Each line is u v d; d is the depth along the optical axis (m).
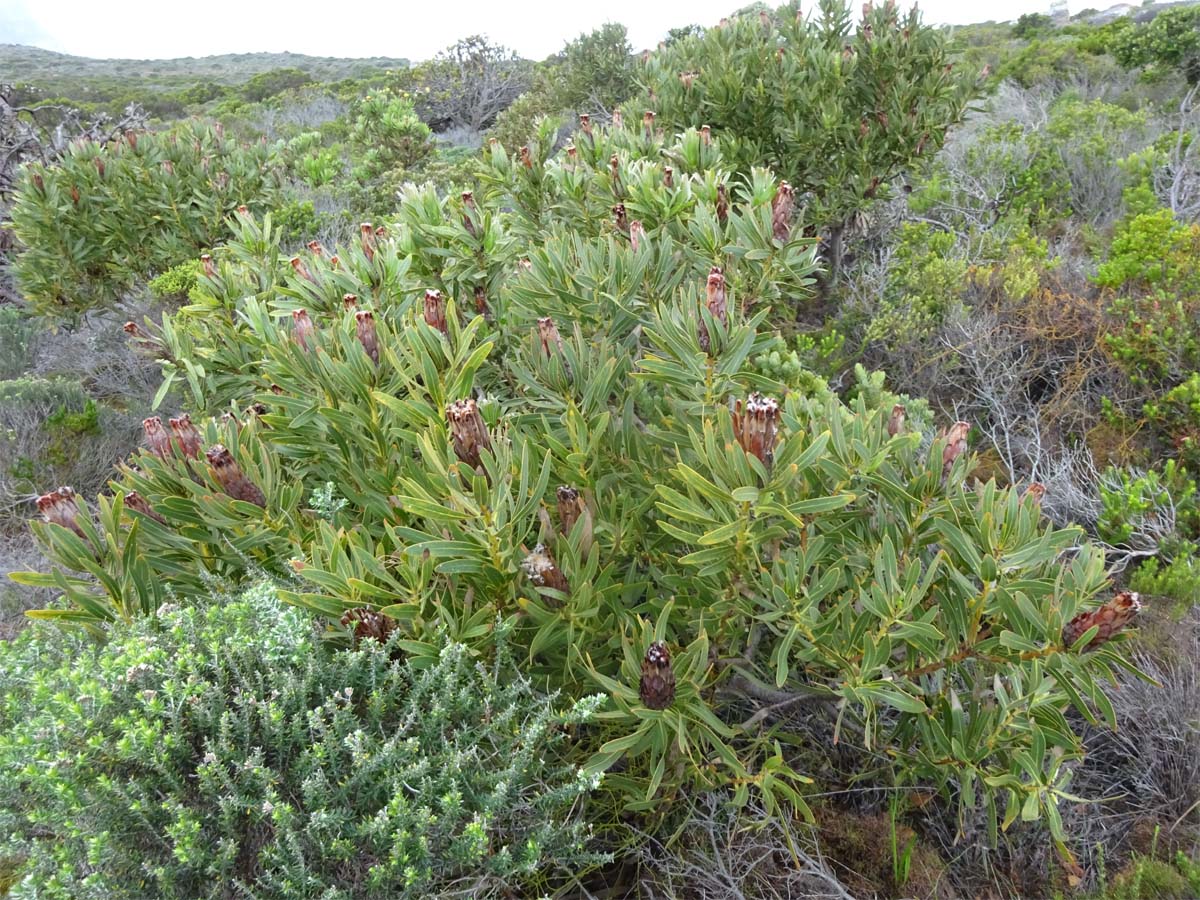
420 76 15.56
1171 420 3.87
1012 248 5.07
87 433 4.70
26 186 5.67
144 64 66.69
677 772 2.09
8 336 6.00
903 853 2.23
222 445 2.10
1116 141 6.85
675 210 3.24
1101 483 3.58
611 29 11.09
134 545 2.09
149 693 1.63
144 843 1.67
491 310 3.26
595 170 3.97
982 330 4.39
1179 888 2.06
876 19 5.20
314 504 2.14
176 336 3.17
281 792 1.74
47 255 5.77
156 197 6.04
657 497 2.31
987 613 2.02
